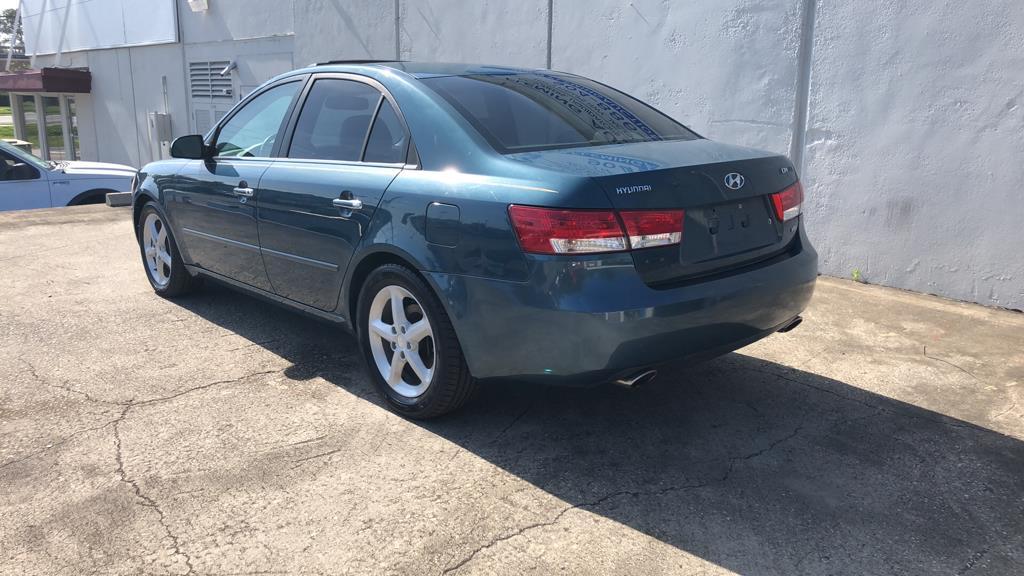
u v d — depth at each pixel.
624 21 6.98
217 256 4.73
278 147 4.25
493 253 2.97
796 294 3.38
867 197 5.76
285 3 12.41
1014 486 3.02
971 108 5.16
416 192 3.27
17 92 21.30
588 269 2.79
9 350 4.48
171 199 5.05
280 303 4.35
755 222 3.28
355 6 9.96
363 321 3.67
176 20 15.26
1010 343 4.60
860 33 5.57
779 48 5.99
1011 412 3.68
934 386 3.99
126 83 17.59
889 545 2.64
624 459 3.21
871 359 4.36
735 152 3.39
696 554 2.58
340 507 2.84
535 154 3.13
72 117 21.20
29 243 7.49
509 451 3.27
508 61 8.11
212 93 14.90
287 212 3.98
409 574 2.47
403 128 3.53
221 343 4.61
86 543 2.63
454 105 3.42
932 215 5.46
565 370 2.90
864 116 5.66
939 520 2.79
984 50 5.04
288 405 3.73
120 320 5.06
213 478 3.04
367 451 3.27
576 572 2.48
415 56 9.26
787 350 4.51
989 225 5.22
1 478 3.04
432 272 3.18
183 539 2.65
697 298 2.93
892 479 3.07
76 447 3.29
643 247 2.84
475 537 2.67
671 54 6.68
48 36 20.64
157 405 3.72
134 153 17.91
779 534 2.70
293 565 2.51
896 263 5.71
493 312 3.01
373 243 3.45
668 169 2.96
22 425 3.51
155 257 5.63
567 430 3.47
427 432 3.44
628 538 2.67
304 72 4.31
